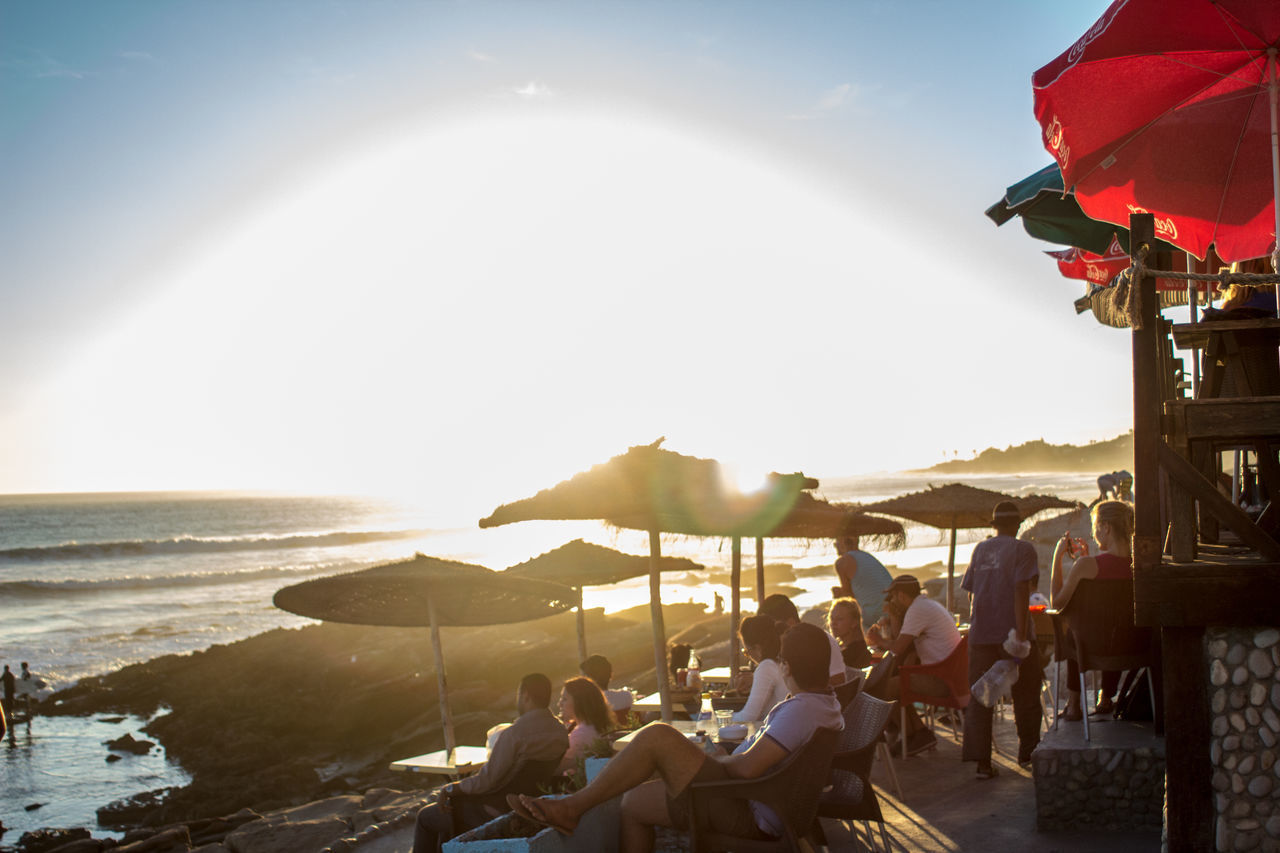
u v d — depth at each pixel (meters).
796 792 4.23
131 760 24.86
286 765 23.02
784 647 4.45
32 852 16.39
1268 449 4.45
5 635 47.62
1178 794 4.30
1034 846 5.55
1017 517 7.39
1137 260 4.39
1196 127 5.84
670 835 5.24
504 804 5.54
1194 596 4.24
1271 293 5.20
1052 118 6.00
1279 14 5.06
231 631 47.62
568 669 30.52
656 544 8.36
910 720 8.23
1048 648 9.86
